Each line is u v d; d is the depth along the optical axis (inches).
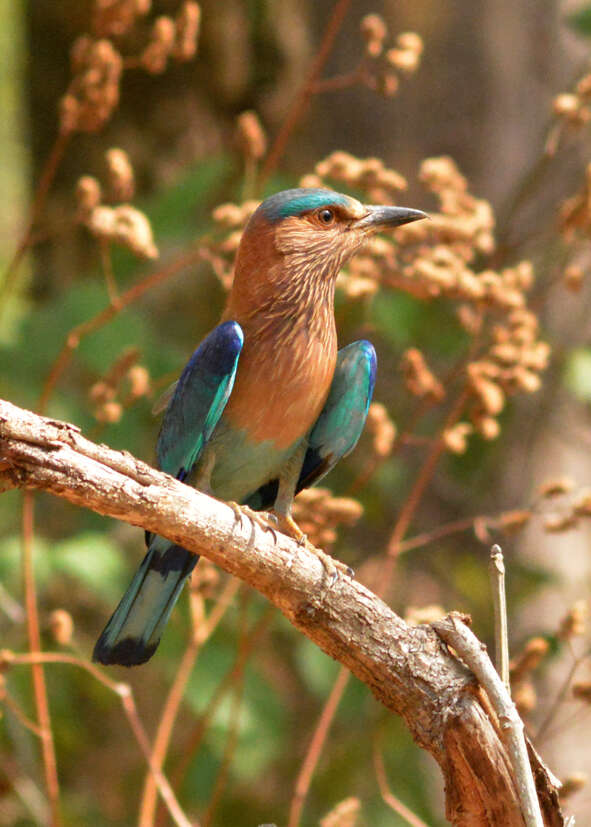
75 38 558.9
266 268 346.0
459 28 540.1
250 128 398.6
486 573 535.8
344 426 360.8
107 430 423.8
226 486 363.6
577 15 463.5
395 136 544.7
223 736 407.5
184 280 519.8
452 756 245.9
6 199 732.0
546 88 548.4
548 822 245.9
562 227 382.6
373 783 463.8
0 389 452.8
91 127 383.2
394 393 521.3
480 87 542.0
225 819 476.1
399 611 518.3
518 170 542.9
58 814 347.6
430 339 460.4
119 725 504.4
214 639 427.5
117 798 492.4
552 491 353.7
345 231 354.9
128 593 324.8
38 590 479.2
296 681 506.0
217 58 546.9
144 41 536.4
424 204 542.0
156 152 547.5
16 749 442.3
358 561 514.3
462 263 365.4
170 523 247.1
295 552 256.1
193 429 343.6
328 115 550.0
